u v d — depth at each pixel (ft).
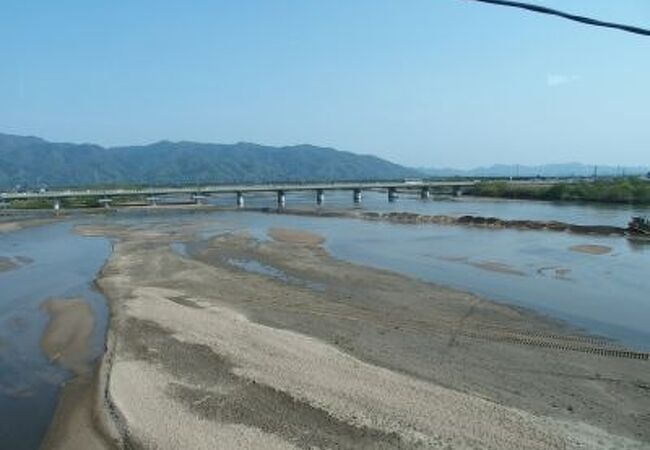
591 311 96.12
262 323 89.71
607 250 159.43
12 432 58.95
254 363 70.95
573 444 51.55
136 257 152.66
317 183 435.94
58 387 69.56
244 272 130.93
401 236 196.75
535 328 86.74
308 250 162.91
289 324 88.94
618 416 57.77
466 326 87.56
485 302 101.24
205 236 199.11
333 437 53.57
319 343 78.18
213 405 60.59
